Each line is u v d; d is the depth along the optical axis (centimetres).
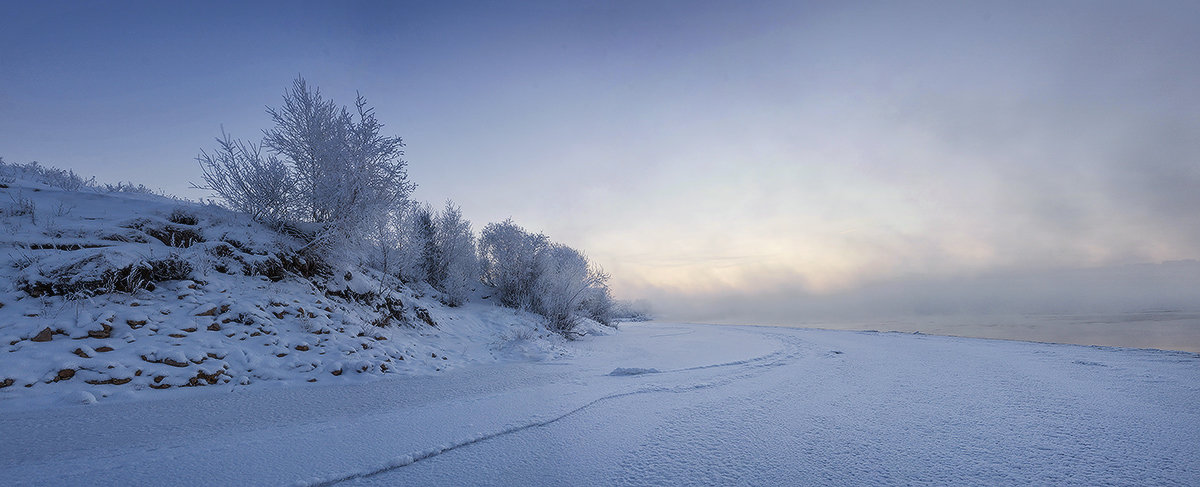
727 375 784
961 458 378
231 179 1023
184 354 623
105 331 615
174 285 786
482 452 385
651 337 1705
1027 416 512
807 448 402
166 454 362
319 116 1061
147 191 1348
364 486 313
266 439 404
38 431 407
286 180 1057
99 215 920
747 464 363
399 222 1395
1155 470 351
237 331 727
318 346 767
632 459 372
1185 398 605
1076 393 638
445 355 936
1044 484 325
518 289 1872
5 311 611
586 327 1862
